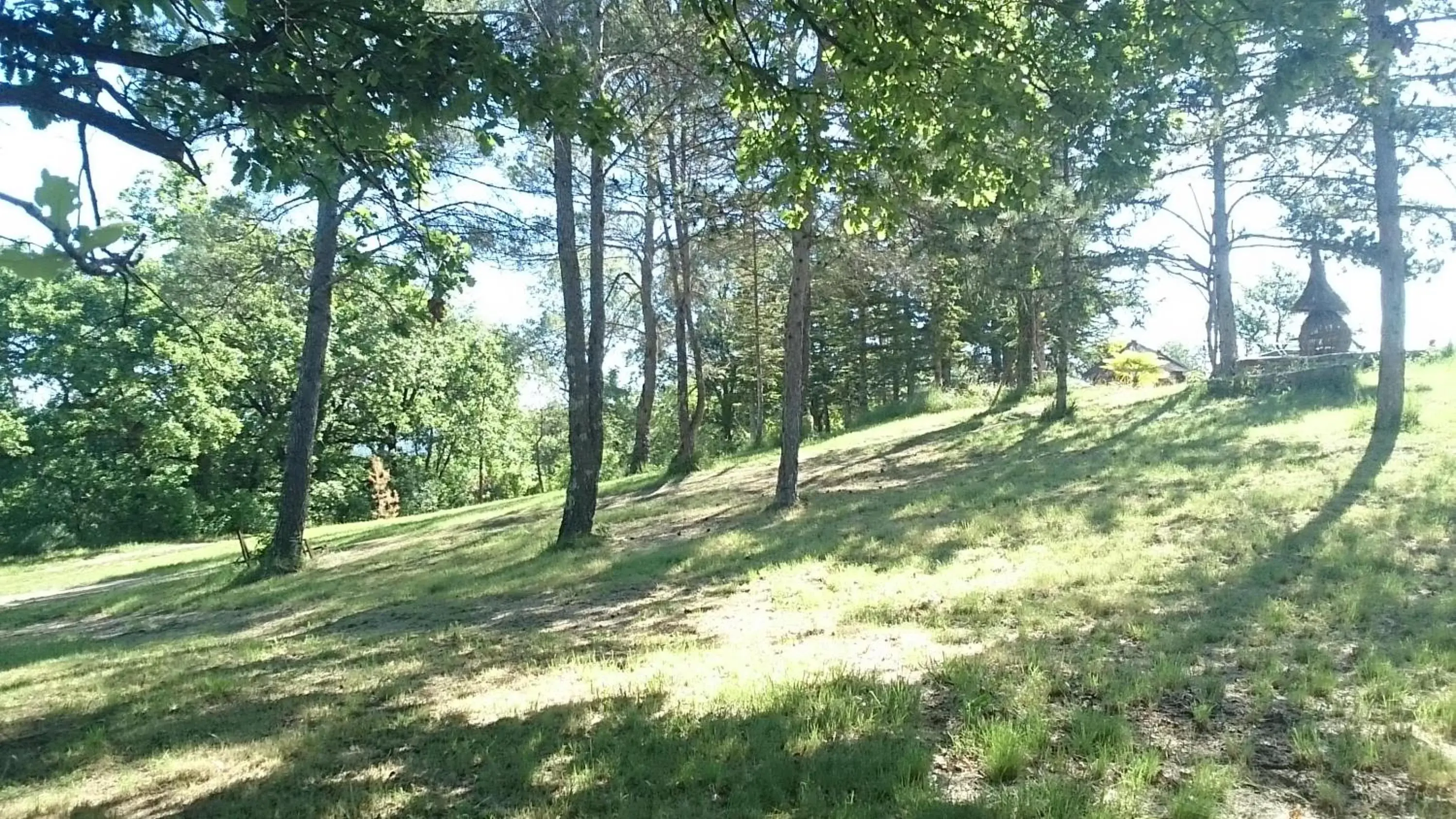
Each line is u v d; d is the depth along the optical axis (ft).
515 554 44.91
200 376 115.96
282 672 24.09
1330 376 55.36
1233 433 46.06
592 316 47.06
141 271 54.65
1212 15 18.11
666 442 192.34
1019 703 15.06
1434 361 61.41
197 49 16.56
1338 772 12.07
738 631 22.89
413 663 23.29
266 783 15.30
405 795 14.03
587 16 41.65
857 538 33.81
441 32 17.66
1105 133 19.52
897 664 18.22
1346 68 19.31
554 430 203.51
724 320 130.11
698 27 40.37
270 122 18.08
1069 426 59.93
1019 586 23.63
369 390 138.62
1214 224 68.33
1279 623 18.17
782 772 13.15
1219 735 13.56
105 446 123.85
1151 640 17.85
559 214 45.55
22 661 33.99
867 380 154.71
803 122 21.43
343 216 28.58
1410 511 26.81
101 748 18.52
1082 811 11.27
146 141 14.99
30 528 119.14
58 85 14.48
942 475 50.14
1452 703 13.48
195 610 44.37
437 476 165.37
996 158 19.98
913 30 18.30
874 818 11.67
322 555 58.80
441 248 23.41
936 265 62.80
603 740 15.14
